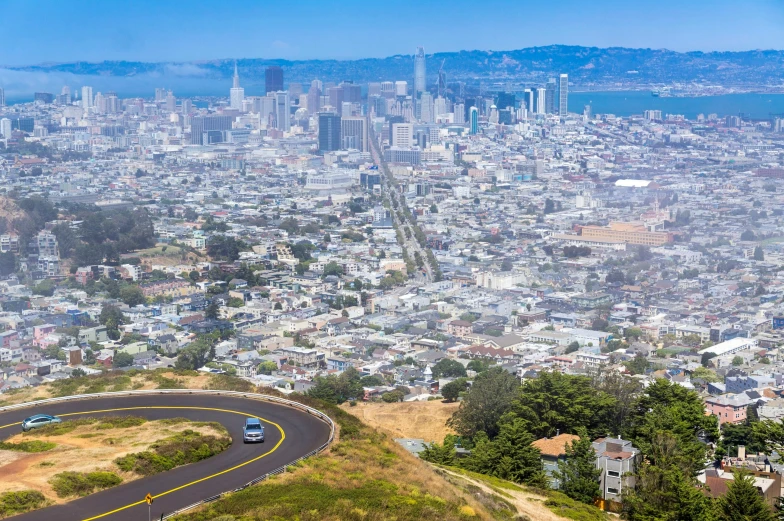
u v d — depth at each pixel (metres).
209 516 157.38
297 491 170.50
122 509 161.00
